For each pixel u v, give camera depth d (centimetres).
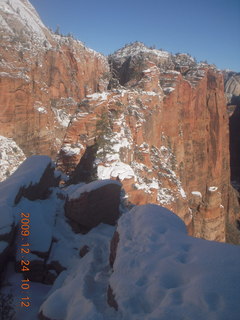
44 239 890
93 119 3725
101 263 761
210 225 6662
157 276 507
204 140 7706
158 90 5544
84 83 10200
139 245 617
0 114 5322
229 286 436
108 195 1091
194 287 450
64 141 3750
